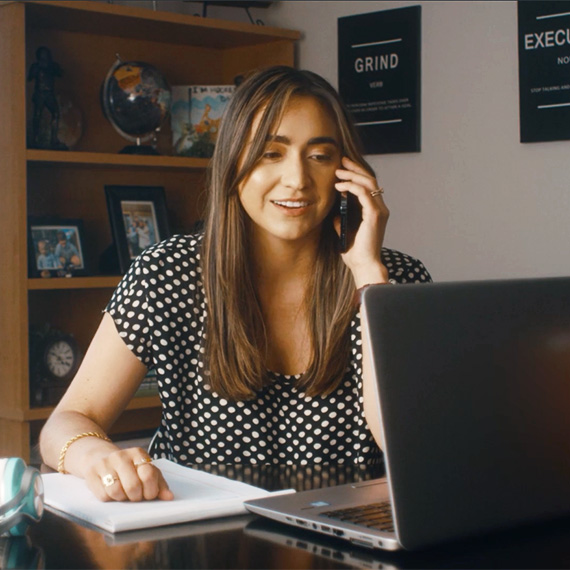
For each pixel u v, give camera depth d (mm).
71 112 3348
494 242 3029
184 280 1697
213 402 1666
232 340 1620
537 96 2889
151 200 3432
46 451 1392
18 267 2986
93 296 3518
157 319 1670
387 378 908
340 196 1690
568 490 1032
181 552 933
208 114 3488
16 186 2986
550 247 2887
